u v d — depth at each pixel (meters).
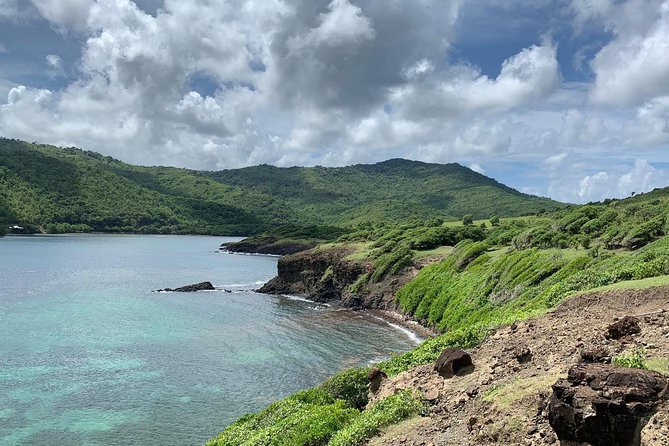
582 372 10.15
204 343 49.28
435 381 16.75
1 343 46.09
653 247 34.16
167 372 40.06
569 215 67.06
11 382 36.53
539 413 11.48
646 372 9.67
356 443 14.43
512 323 20.72
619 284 23.33
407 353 22.84
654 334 14.60
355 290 76.06
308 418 18.25
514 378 14.45
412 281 67.94
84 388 35.94
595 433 9.05
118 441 28.31
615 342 14.80
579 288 27.86
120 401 33.88
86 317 58.56
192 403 33.88
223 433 22.33
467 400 14.35
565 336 16.70
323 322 61.72
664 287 20.91
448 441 12.47
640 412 8.87
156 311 64.50
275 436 18.16
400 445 13.27
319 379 39.00
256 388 36.88
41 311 60.84
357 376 21.53
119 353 44.66
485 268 54.59
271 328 57.31
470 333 21.45
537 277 43.66
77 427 29.88
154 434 29.27
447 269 62.47
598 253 43.16
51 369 39.66
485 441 11.58
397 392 17.22
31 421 30.45
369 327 58.72
